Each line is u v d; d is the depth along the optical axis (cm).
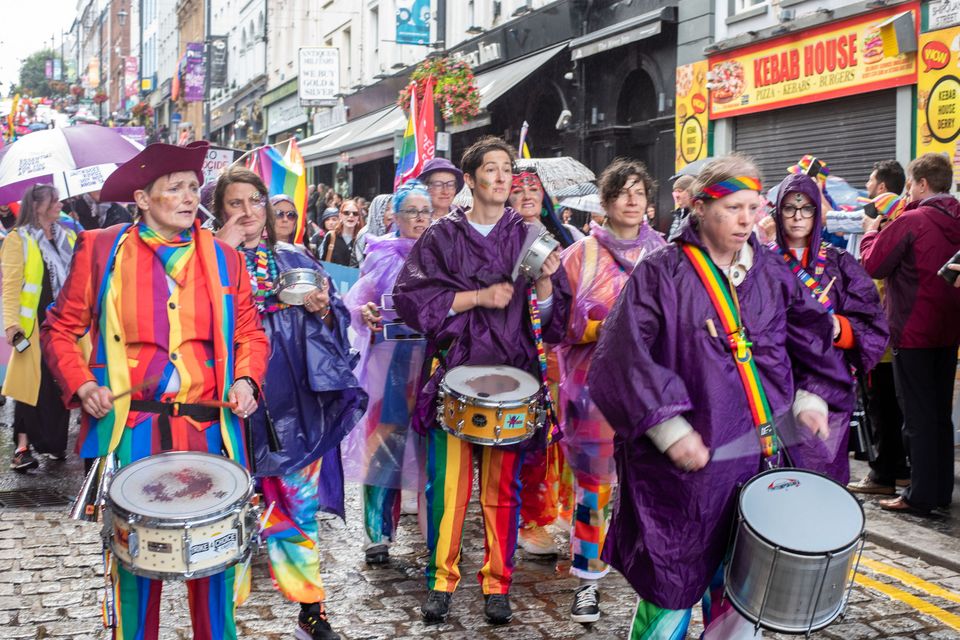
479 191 435
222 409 336
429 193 541
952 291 568
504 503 438
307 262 456
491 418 405
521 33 1980
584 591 441
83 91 9725
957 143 1116
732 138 1486
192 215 334
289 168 546
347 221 1115
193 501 293
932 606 457
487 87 1912
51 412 739
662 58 1611
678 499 307
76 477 722
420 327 429
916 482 588
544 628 434
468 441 420
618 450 327
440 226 437
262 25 4197
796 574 283
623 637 425
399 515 555
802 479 308
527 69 1831
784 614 289
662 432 303
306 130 3641
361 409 447
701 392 307
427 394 434
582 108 1794
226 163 1152
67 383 319
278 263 448
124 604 321
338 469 466
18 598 464
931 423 583
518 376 425
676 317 311
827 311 328
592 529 438
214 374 334
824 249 462
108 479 318
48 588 479
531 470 512
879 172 675
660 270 315
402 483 509
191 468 311
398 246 520
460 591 479
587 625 437
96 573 501
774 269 325
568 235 539
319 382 430
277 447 375
